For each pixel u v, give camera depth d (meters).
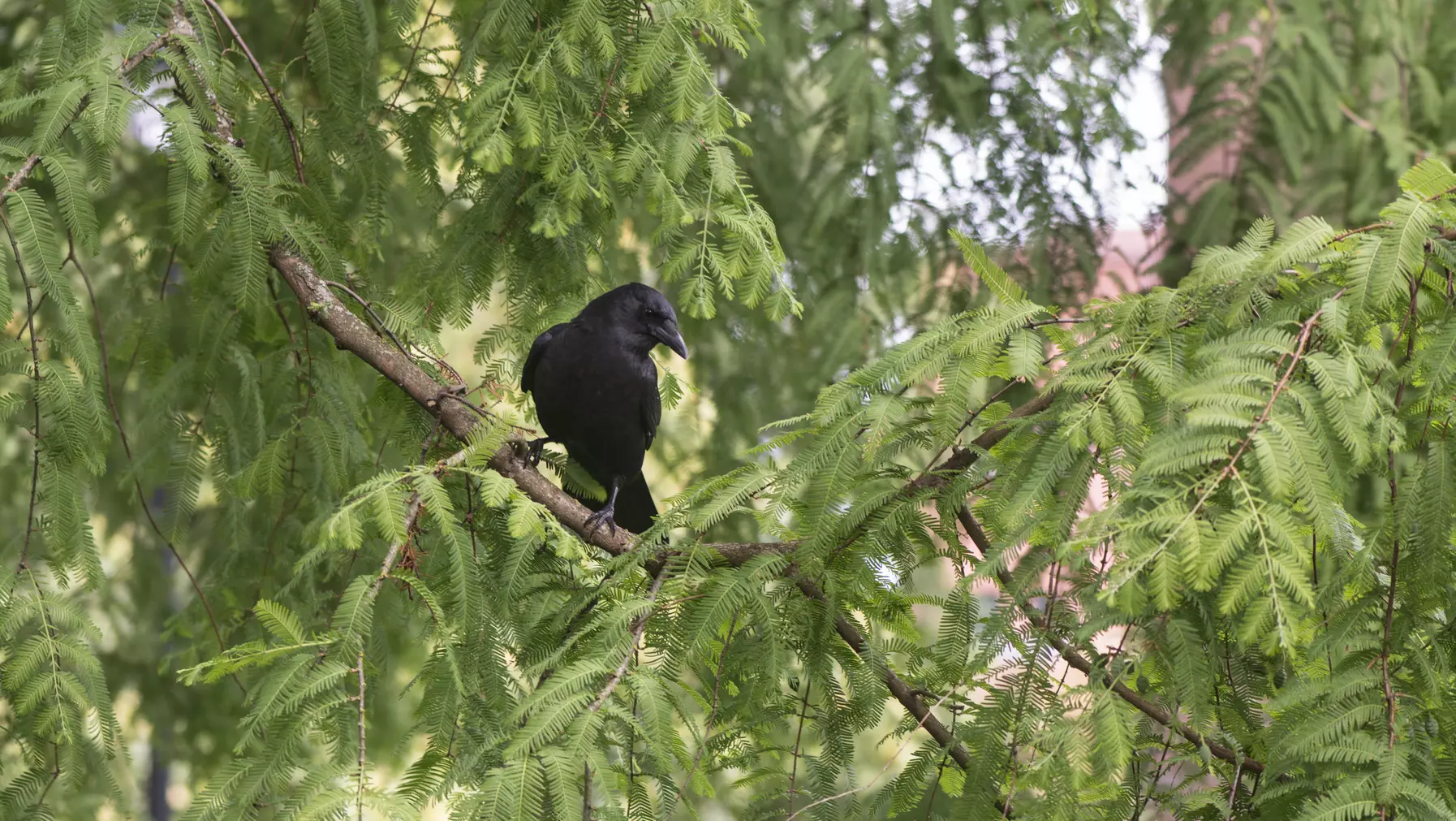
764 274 5.56
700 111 5.39
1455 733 3.34
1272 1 9.83
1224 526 3.08
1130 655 3.47
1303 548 3.07
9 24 9.08
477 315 14.09
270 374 7.69
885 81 9.78
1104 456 3.57
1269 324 3.64
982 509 3.91
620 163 5.39
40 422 4.45
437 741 4.03
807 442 4.45
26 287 4.31
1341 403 3.27
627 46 5.40
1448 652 3.52
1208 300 3.81
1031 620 3.75
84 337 4.42
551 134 5.33
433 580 4.53
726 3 5.34
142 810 10.34
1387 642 3.39
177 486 7.56
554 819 3.27
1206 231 9.59
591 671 3.69
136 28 4.92
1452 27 10.17
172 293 8.86
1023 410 4.17
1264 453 3.15
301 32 8.36
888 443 4.30
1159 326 3.75
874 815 4.30
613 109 5.49
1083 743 3.30
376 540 6.47
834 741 4.43
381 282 8.80
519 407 6.88
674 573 4.44
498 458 5.47
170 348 8.43
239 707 10.07
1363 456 3.21
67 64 4.79
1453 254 3.57
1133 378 3.70
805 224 10.04
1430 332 3.80
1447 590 3.44
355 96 6.21
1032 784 3.32
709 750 4.38
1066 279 9.96
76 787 4.93
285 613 3.76
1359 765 3.25
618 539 5.56
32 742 4.84
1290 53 9.59
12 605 4.41
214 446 7.84
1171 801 3.86
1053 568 3.70
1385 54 10.05
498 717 4.22
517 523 4.17
